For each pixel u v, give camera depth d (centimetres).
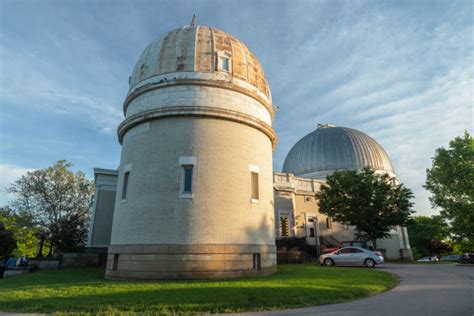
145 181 1459
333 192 3175
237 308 798
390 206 3011
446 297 974
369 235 3025
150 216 1396
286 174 3584
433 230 5766
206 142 1479
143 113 1534
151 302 835
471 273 1692
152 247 1340
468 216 2362
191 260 1316
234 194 1473
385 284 1229
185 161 1440
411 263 2903
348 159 4234
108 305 811
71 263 2269
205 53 1636
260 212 1565
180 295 906
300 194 3566
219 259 1352
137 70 1753
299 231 3412
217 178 1452
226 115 1525
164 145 1480
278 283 1122
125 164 1598
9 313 781
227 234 1404
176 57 1620
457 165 2431
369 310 798
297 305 848
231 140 1533
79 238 2977
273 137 1803
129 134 1641
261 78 1825
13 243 3150
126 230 1445
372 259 2072
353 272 1537
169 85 1566
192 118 1502
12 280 1552
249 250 1441
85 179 3516
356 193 3030
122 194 1568
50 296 947
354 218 2952
